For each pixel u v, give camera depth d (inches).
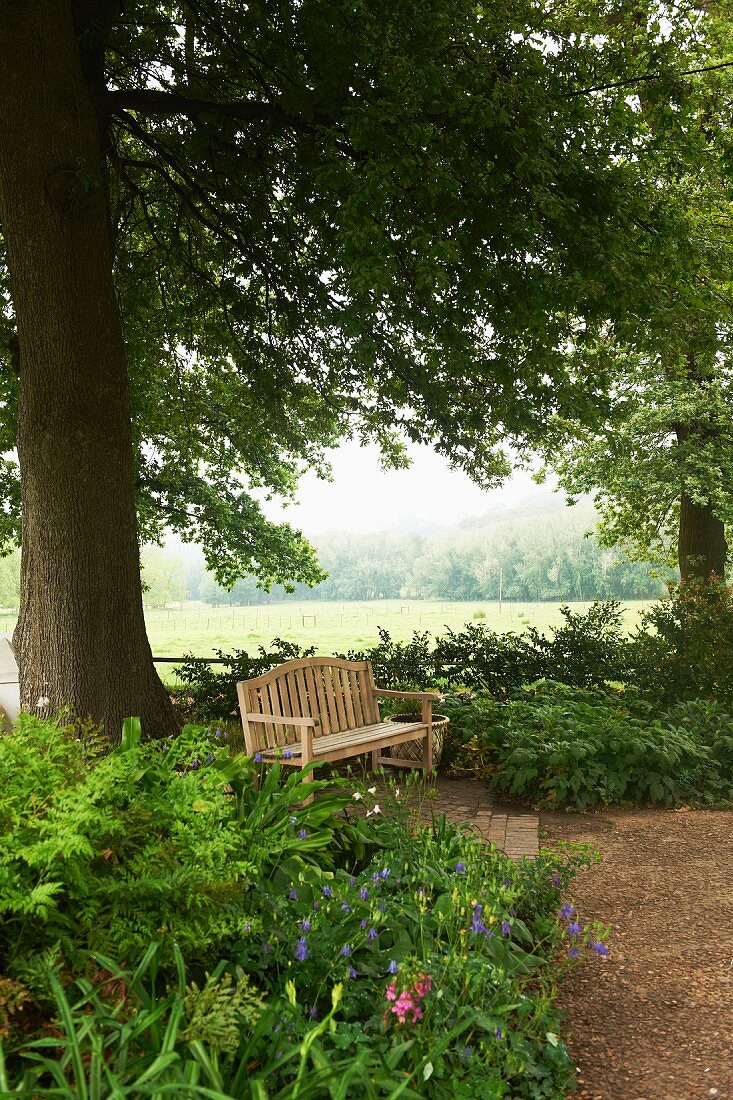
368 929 116.7
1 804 107.3
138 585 287.6
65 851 95.7
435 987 107.6
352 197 267.0
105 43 327.9
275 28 303.1
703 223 397.4
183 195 391.5
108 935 101.0
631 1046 121.9
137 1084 73.1
